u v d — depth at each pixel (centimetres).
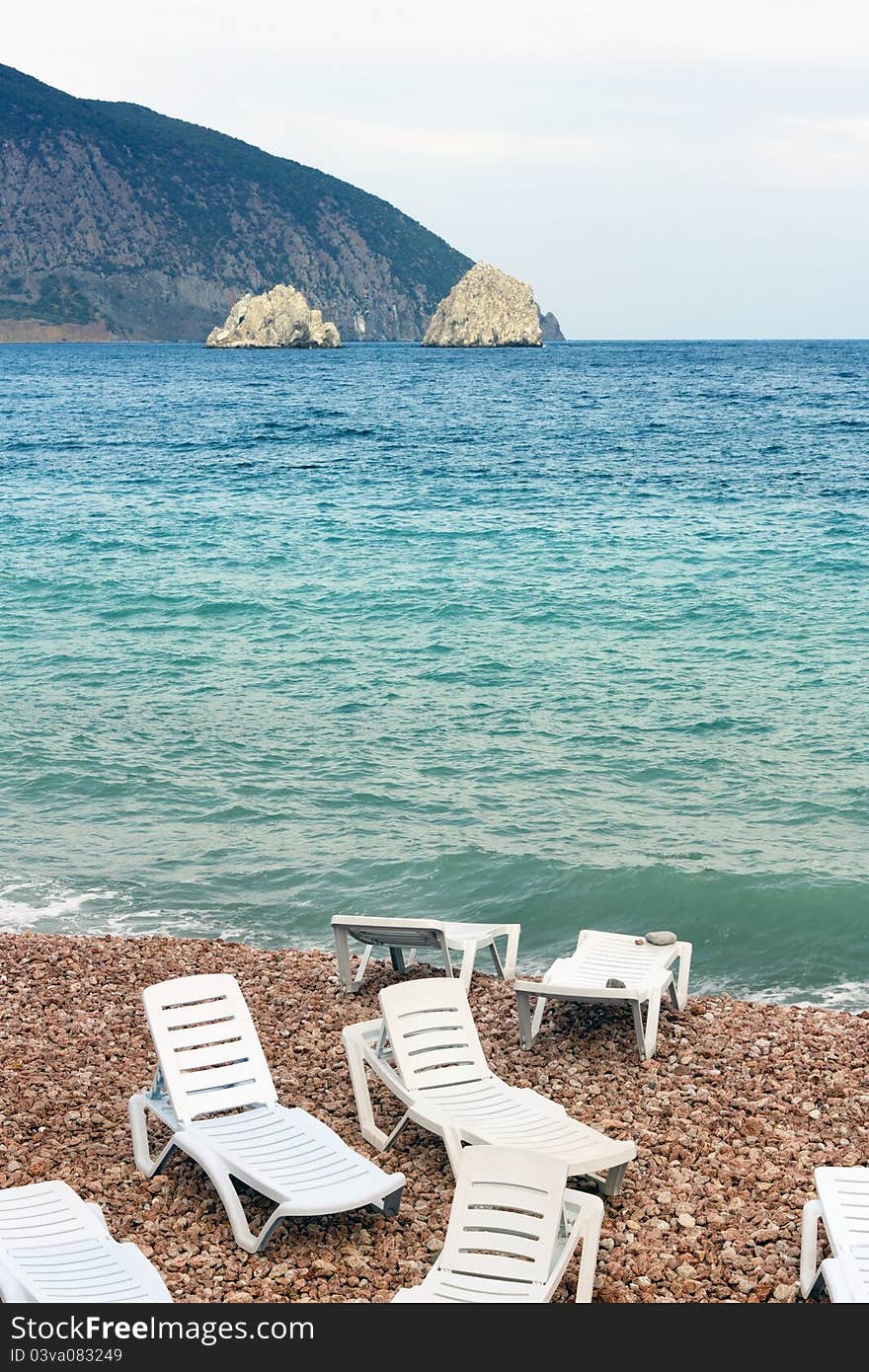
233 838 1273
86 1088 790
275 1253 612
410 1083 729
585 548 2952
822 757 1473
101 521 3419
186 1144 660
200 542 3069
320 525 3341
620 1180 657
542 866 1173
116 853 1243
